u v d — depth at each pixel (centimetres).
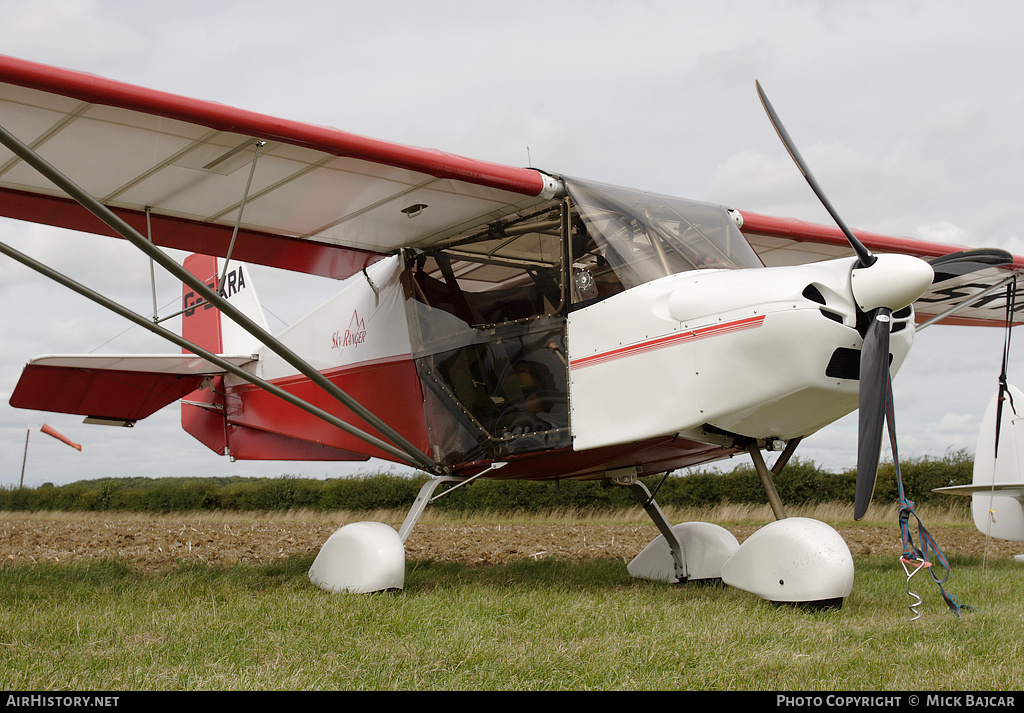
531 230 450
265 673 230
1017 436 659
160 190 433
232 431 730
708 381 360
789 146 383
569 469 463
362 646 263
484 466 457
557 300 429
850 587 347
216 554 691
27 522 1312
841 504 1298
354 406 451
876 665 243
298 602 351
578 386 408
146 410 699
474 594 380
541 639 275
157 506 1881
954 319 730
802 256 629
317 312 618
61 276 376
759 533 371
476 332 465
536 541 848
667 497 1422
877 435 336
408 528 456
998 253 393
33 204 441
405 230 491
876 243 594
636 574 498
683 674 235
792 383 346
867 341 346
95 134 370
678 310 373
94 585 430
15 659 242
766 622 311
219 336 785
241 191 436
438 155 401
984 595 402
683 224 423
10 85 323
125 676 225
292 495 1789
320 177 418
